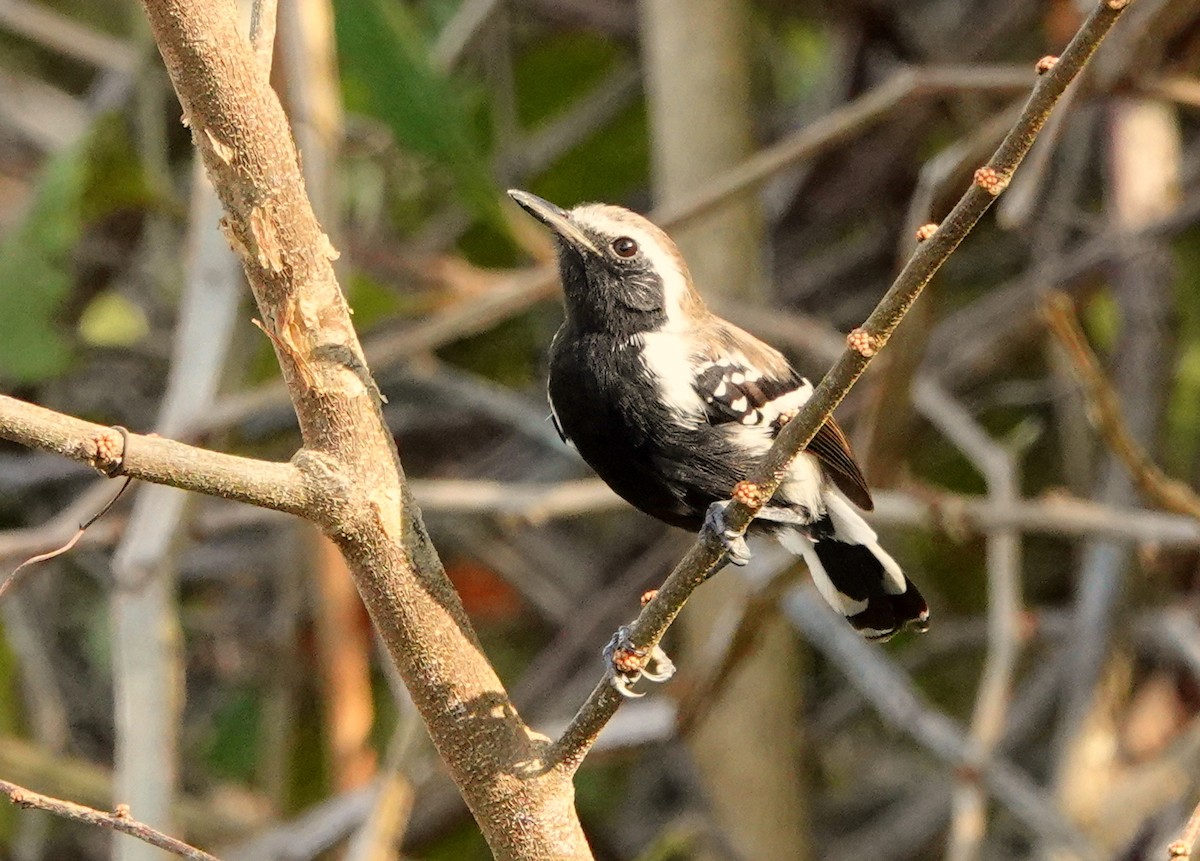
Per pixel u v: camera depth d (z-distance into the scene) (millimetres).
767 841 11664
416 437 15273
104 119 11719
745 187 10711
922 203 9492
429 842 13141
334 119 9734
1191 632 11672
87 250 14359
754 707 11805
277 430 14047
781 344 13852
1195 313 13805
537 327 14977
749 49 12688
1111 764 11883
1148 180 12664
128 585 8992
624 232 8188
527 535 14555
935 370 13547
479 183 10688
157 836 5523
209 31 5176
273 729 13078
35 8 15406
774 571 9406
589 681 13273
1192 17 11102
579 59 15648
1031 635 12211
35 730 13391
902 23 14305
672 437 7801
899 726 11344
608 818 14188
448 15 15086
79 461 4910
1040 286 12516
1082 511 9938
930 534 12414
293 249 5340
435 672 5555
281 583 13586
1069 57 4777
